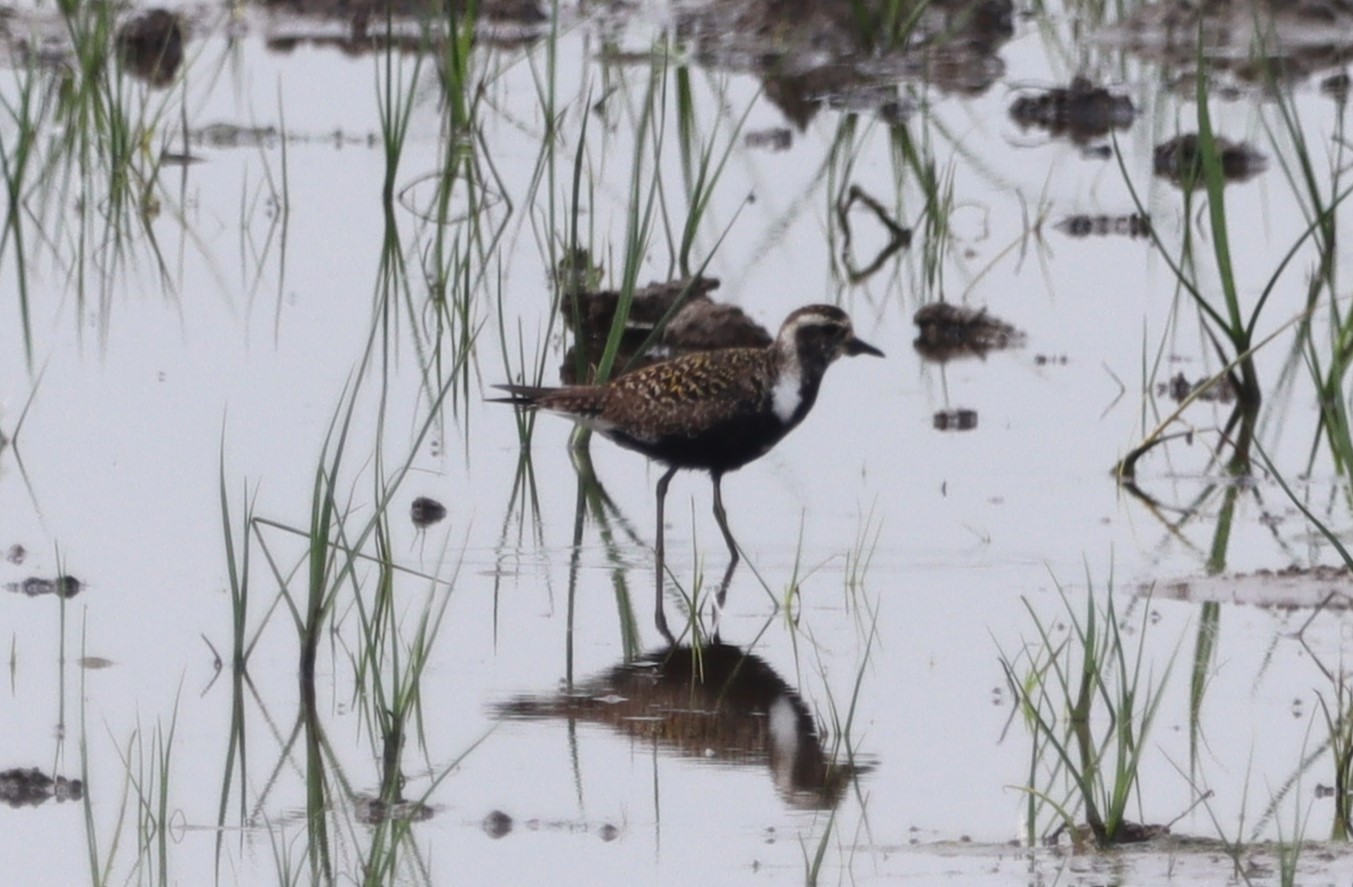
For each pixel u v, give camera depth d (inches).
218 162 1034.1
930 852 433.1
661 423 645.3
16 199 821.2
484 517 663.1
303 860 433.1
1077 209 969.5
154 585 592.4
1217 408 752.3
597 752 490.6
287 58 1213.7
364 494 673.0
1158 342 817.5
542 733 502.0
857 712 513.7
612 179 995.3
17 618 565.9
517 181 989.8
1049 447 720.3
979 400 767.7
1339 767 461.1
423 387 768.3
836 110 1130.7
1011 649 552.1
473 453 721.0
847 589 601.6
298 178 1005.8
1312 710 507.8
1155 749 488.7
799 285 882.1
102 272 880.3
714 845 438.0
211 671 537.3
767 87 1166.3
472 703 521.7
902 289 880.3
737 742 496.1
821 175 1018.1
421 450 718.5
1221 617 571.2
